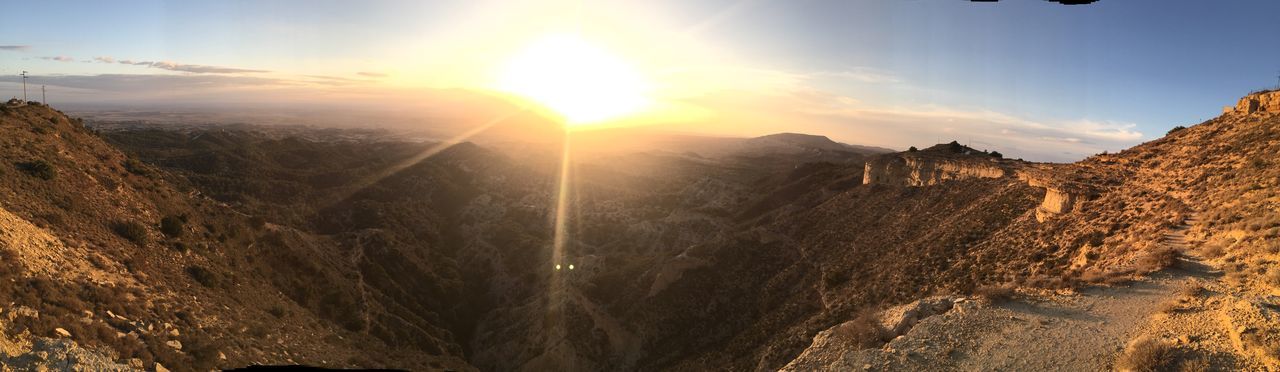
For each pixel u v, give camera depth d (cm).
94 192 3606
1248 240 1992
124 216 3547
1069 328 1669
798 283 5500
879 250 5162
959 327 1802
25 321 1733
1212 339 1418
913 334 1819
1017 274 2958
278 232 5597
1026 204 4412
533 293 7106
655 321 5866
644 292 6291
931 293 3347
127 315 2256
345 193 10844
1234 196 2586
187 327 2473
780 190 9700
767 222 7900
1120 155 5006
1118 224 2925
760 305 5478
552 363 5531
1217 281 1795
